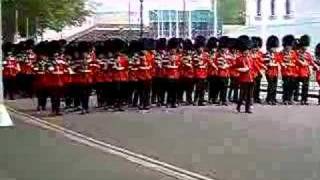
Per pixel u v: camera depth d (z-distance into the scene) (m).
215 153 15.14
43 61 25.64
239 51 26.08
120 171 13.07
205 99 29.66
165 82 26.66
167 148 15.98
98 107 26.75
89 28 64.25
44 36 63.81
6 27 50.88
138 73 25.98
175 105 26.83
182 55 27.08
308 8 41.28
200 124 20.75
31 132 19.28
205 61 27.28
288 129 19.38
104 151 15.62
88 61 25.64
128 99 26.59
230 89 27.86
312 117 22.58
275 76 27.55
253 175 12.50
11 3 49.97
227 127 19.94
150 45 26.66
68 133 18.98
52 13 52.06
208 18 51.41
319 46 27.86
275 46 27.97
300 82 27.81
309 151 15.35
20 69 31.77
